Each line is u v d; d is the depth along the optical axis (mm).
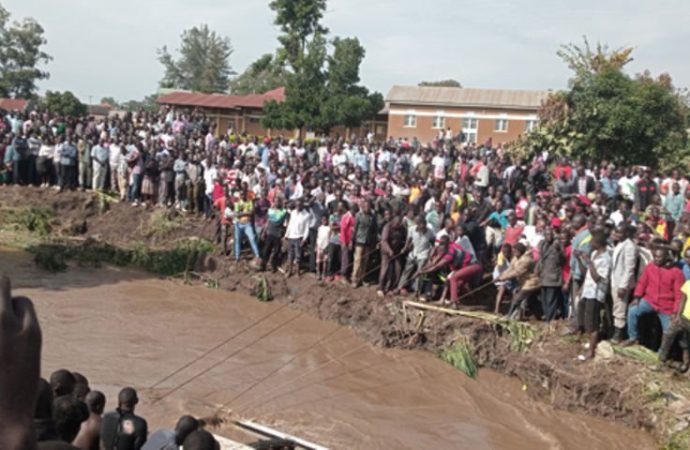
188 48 106938
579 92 25609
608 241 13977
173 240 22312
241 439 10977
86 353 14234
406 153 25000
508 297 16922
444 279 16562
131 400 7133
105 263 21656
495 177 21797
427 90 44906
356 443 11211
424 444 11375
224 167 22859
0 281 1186
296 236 18938
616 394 12492
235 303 18578
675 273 12570
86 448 5535
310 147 25547
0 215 23719
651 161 25484
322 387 13547
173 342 15422
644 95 24906
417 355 15492
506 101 42750
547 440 11781
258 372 14094
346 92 42656
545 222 15797
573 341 14047
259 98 49875
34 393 1163
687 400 11703
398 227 17156
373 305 16906
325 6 44812
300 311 18062
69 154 24906
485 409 12984
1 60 70188
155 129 28688
